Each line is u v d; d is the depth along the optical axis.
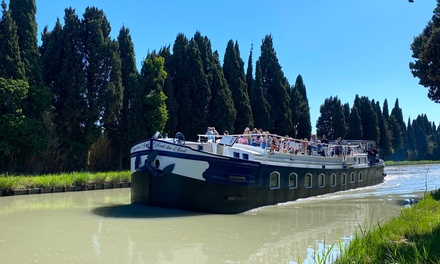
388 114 95.56
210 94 45.25
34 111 30.23
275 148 21.86
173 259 8.97
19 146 28.77
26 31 30.97
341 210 17.39
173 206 15.73
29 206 17.52
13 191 22.45
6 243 10.21
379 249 7.96
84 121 34.09
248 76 59.50
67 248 9.75
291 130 59.91
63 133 33.41
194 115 44.03
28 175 28.16
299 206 18.77
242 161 16.83
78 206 17.39
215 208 15.88
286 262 8.82
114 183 28.22
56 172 32.56
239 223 13.75
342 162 26.58
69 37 34.47
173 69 44.88
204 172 15.62
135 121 37.66
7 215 14.84
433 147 113.44
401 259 7.01
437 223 10.05
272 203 18.80
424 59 23.09
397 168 64.56
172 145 15.70
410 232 9.70
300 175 21.31
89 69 34.66
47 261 8.62
